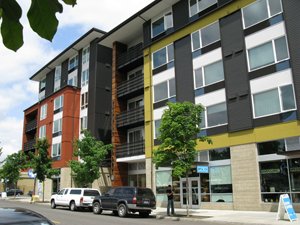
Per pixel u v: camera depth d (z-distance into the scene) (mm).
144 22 32500
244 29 23719
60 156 40031
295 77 20391
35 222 5352
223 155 23719
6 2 1703
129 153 32156
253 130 22109
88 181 30812
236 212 20938
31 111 52125
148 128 30016
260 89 22203
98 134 37156
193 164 23172
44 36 1756
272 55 21938
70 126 40188
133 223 16844
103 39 36562
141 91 33125
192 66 26984
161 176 28297
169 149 20328
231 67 24062
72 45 41656
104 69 39250
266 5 22656
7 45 1761
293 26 20938
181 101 27344
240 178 22297
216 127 24469
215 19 25859
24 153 49000
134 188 21469
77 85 42250
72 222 17219
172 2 29391
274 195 20484
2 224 5000
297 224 15016
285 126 20562
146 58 31516
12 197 51344
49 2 1727
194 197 25156
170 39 29375
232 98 23625
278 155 20656
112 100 35531
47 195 42062
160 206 27922
